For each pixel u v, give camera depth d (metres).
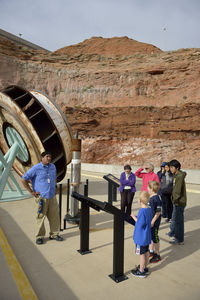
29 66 60.50
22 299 2.96
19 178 15.70
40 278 3.59
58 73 62.31
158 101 55.25
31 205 8.53
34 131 8.16
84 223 4.55
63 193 11.18
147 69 59.00
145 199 3.61
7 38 76.75
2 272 3.64
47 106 9.27
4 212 7.52
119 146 49.19
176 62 56.97
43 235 5.06
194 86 53.25
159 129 48.62
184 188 5.03
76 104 59.41
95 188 13.02
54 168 5.19
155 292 3.26
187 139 46.66
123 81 59.06
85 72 61.50
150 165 6.19
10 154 9.28
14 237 5.34
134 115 50.22
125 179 6.89
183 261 4.29
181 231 5.05
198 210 8.45
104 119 51.28
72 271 3.82
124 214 3.62
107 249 4.75
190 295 3.20
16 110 8.07
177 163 4.97
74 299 3.06
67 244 4.97
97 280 3.55
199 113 45.81
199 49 56.28
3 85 56.34
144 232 3.59
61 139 8.92
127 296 3.14
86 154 48.72
